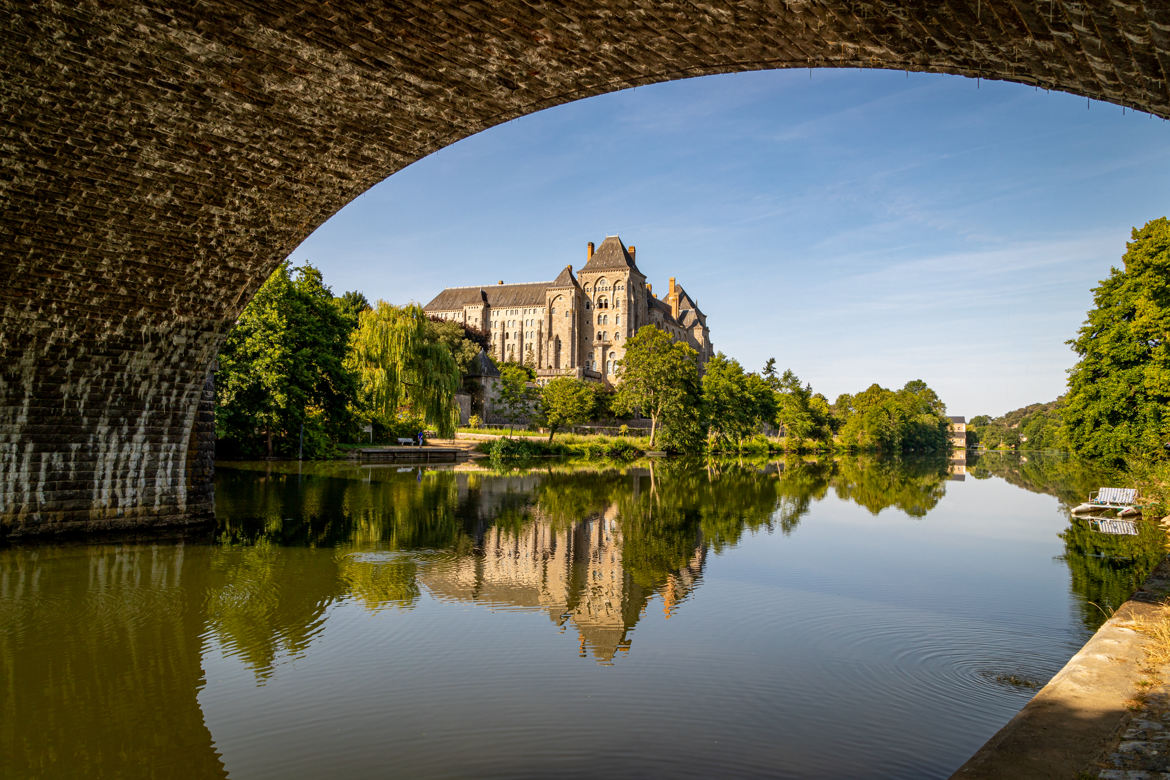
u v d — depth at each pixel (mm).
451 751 6496
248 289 15711
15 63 9539
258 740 6738
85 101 10328
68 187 12141
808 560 15055
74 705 7496
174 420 17234
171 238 13742
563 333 121562
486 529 18516
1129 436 34531
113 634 9695
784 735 6832
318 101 10352
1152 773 4355
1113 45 6031
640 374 65188
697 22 7691
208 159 11812
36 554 14422
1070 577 13414
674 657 8961
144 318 15391
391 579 12875
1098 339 36875
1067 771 4426
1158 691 5684
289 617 10539
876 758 6348
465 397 83188
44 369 15164
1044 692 5727
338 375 38406
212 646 9266
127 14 8633
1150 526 19922
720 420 71750
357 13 8352
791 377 87875
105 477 16469
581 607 11258
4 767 6238
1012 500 28578
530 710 7379
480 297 127625
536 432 74375
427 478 32969
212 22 8719
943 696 7738
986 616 10836
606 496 27594
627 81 9516
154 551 14852
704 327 148375
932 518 22266
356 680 8172
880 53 7469
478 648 9273
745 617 10758
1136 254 31672
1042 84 7078
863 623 10430
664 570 14008
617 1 7559
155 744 6660
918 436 119000
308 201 13195
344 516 20016
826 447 95750
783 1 6898
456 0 7898
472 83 9742
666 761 6277
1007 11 6043
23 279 13711
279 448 39719
